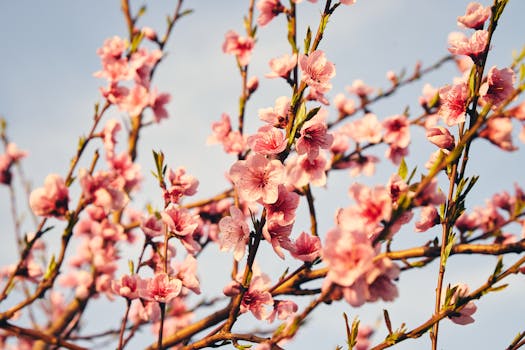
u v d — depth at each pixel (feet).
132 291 8.72
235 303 7.35
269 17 10.73
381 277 5.63
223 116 13.38
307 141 7.52
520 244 6.66
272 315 8.28
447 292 6.61
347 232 5.53
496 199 11.95
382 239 5.47
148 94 14.08
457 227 10.75
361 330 15.74
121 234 13.33
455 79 8.00
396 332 6.55
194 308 12.55
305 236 8.29
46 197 8.15
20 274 9.36
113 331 12.18
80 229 16.07
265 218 7.24
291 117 7.16
